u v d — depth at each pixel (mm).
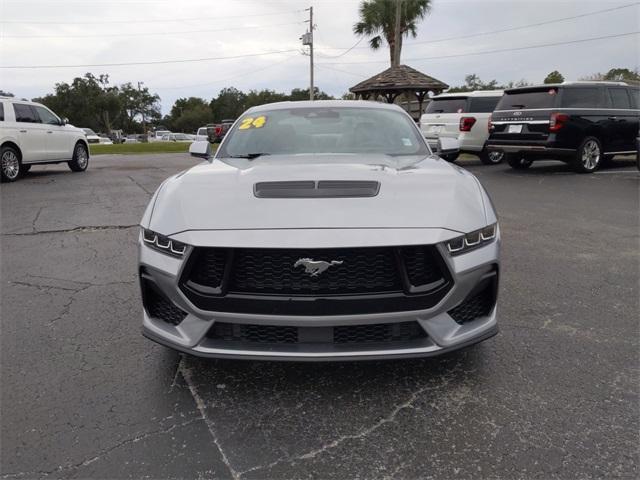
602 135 11266
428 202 2584
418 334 2469
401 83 21969
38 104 12672
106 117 81688
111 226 6758
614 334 3305
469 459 2125
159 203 2799
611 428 2316
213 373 2844
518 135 11312
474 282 2516
